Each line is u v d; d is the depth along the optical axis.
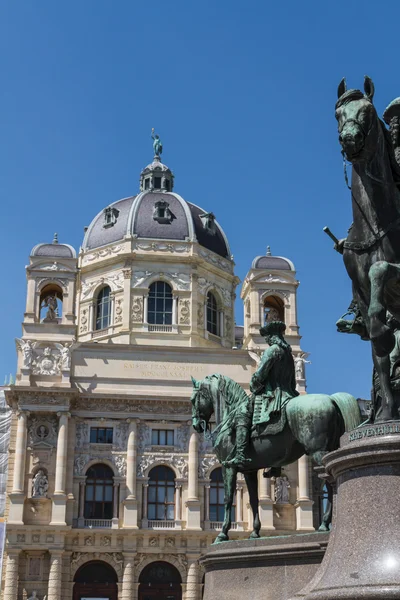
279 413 12.63
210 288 77.00
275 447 12.65
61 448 63.19
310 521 63.75
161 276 74.94
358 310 8.84
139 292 74.12
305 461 65.31
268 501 64.31
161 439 66.06
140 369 67.56
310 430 12.05
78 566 61.50
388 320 8.58
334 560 6.68
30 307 69.19
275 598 10.47
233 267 79.88
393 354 8.26
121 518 63.03
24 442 63.25
